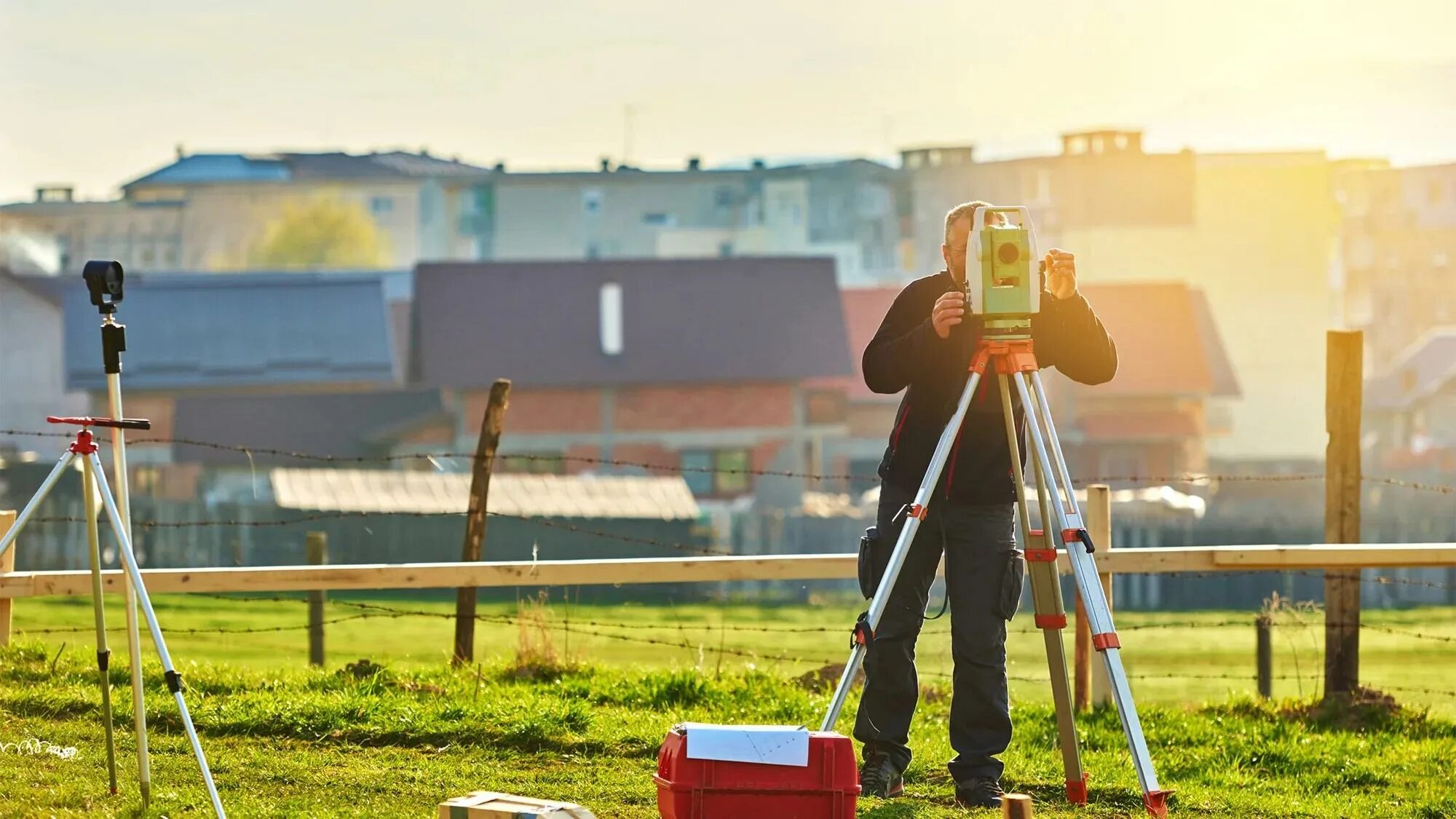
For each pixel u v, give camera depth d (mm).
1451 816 11328
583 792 10883
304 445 114125
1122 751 13000
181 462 115438
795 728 9133
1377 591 61906
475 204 181250
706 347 116625
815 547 71188
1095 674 14977
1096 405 123875
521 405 114375
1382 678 38562
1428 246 166875
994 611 10625
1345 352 16656
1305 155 160750
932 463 9805
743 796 8898
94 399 121938
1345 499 16656
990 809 10516
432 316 116750
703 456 116000
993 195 165875
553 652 16453
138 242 190500
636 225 177000
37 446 134625
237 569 14719
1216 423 139250
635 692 14664
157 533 66000
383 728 12273
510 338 115875
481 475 17578
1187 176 159625
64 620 42375
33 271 177375
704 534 67562
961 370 10453
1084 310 10445
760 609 52062
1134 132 162875
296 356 123812
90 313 125562
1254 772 12625
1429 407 147750
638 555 67000
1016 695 18594
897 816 10195
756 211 175125
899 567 9750
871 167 172000
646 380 114812
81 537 65938
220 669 15422
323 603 23562
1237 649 47281
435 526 65438
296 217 186875
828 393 119625
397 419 115688
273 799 10383
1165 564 14938
